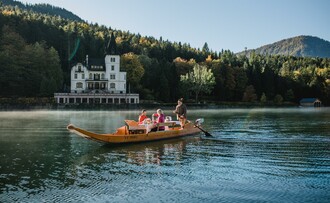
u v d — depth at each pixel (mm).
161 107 104062
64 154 21797
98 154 21828
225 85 159375
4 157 20781
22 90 112312
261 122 48094
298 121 50375
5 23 150000
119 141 25312
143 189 14461
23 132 33844
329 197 13438
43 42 141500
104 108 93812
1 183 15219
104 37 199000
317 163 19078
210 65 169125
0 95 107062
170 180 15742
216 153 22109
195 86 133500
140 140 26500
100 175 16578
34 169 17719
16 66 109125
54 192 14047
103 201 13109
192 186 14859
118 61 124250
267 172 17109
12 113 73500
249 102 157750
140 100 122750
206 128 38031
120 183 15289
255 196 13609
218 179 15875
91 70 122688
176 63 160500
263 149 23641
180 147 24609
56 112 80562
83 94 112812
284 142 26875
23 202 12945
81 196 13609
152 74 137125
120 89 124750
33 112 79125
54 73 120750
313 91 182500
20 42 125438
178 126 31000
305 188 14531
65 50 159875
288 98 172375
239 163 19109
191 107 113625
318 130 35844
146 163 19141
